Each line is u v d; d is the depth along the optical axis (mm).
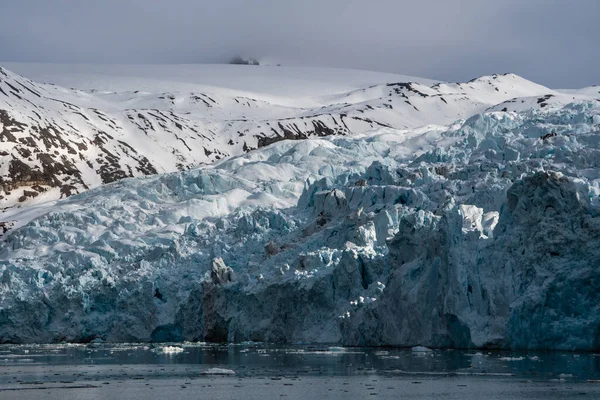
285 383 134750
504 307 165125
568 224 164000
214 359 174375
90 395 126000
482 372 139000
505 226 174375
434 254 175625
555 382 127062
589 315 161375
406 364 152750
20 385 138000
